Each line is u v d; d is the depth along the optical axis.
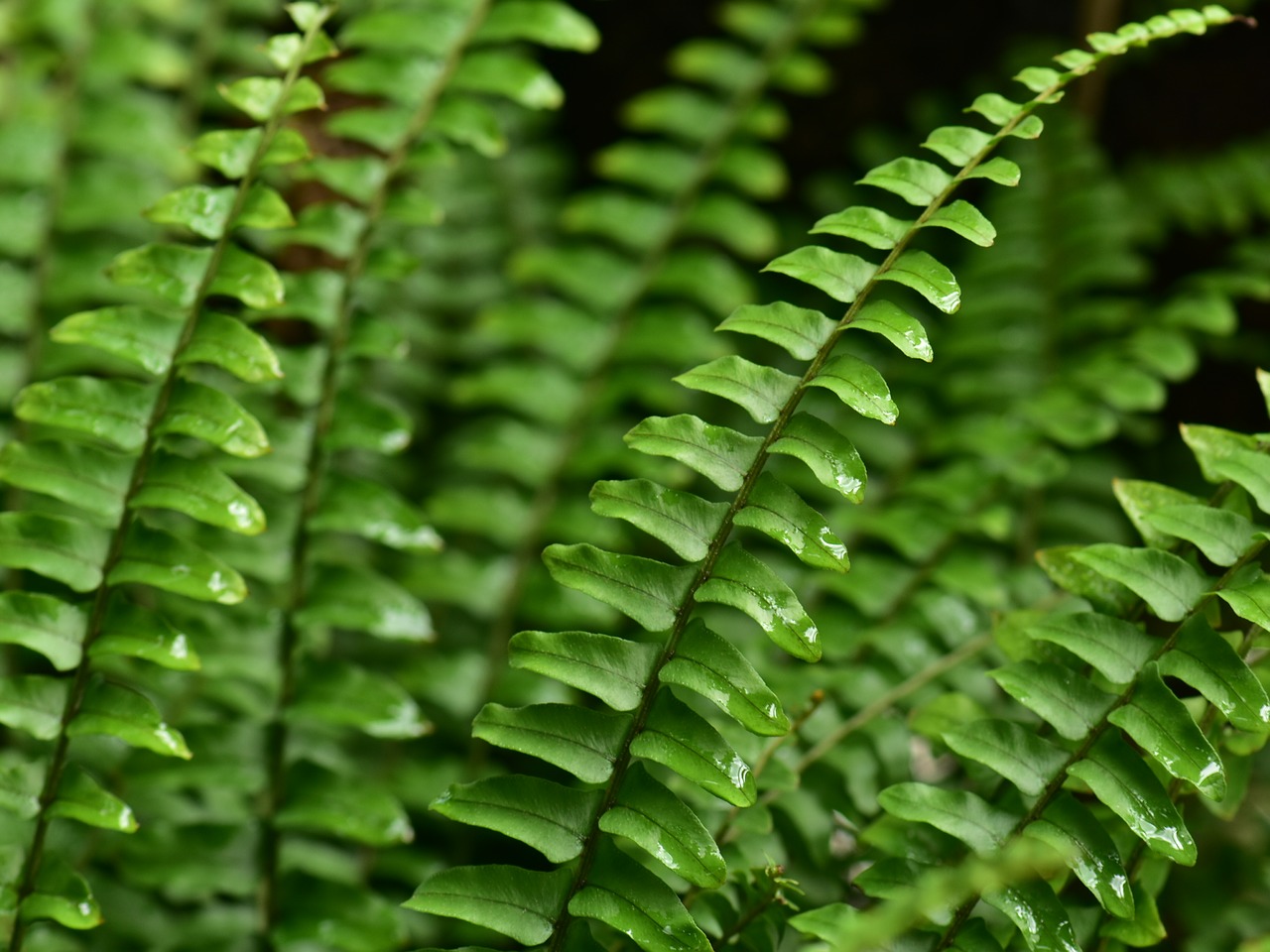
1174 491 0.85
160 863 0.89
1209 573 0.86
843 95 1.42
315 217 0.93
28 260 0.96
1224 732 0.84
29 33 0.99
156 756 0.90
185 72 0.99
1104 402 1.01
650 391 1.00
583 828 0.82
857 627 0.93
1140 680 0.82
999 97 0.85
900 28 1.40
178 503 0.85
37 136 0.97
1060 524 0.99
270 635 0.91
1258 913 0.91
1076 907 0.83
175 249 0.87
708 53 1.06
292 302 0.92
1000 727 0.83
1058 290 1.03
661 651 0.83
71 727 0.85
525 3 0.96
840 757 0.89
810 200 1.39
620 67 1.42
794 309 0.83
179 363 0.86
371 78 0.95
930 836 0.84
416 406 1.04
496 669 0.97
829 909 0.83
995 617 0.86
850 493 0.82
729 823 0.86
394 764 0.96
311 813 0.90
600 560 0.83
